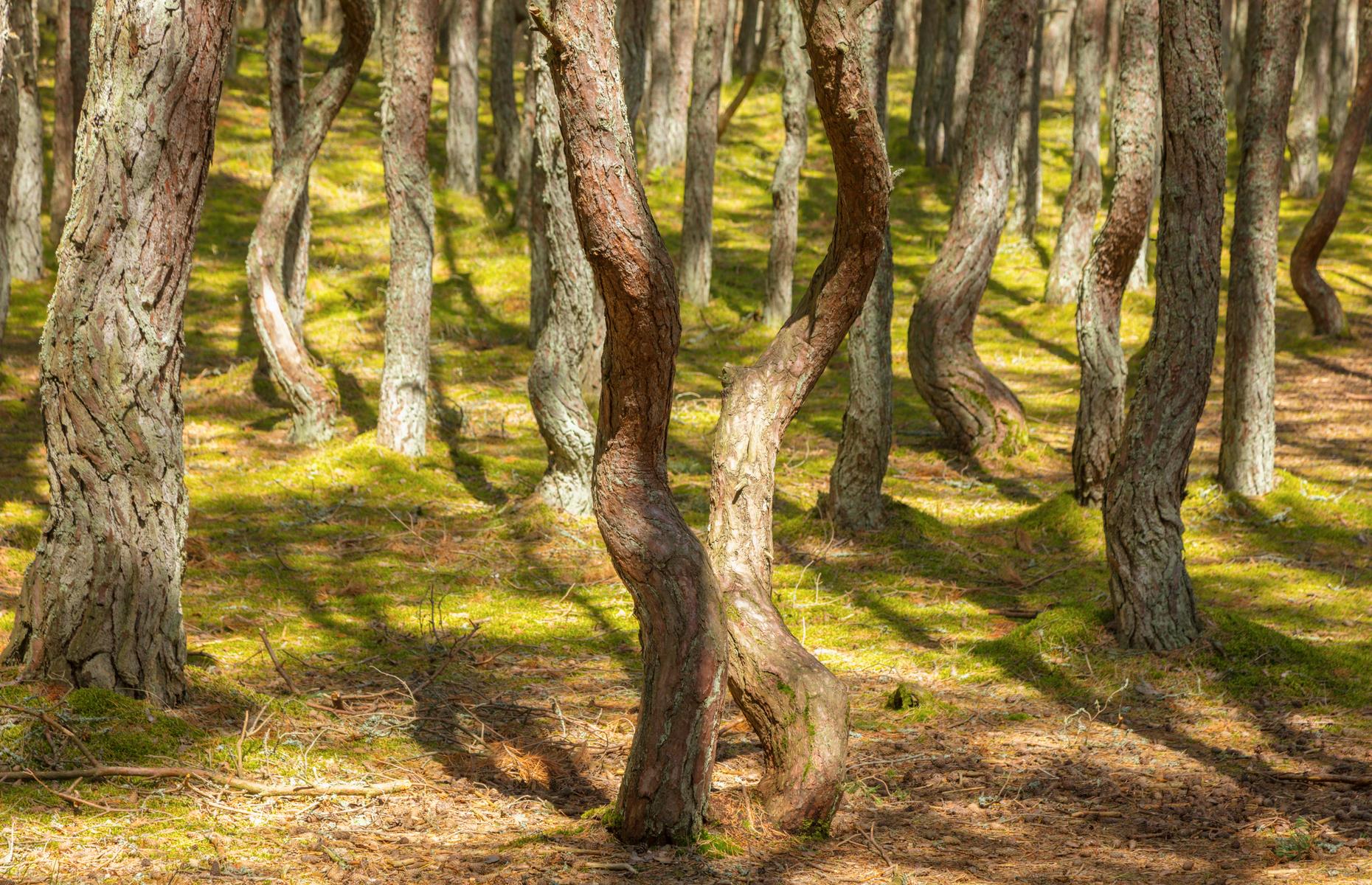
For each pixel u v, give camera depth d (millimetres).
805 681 4473
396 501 10055
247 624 6941
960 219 12023
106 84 4750
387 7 21906
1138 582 6859
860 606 7895
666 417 4254
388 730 5406
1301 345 16625
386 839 4207
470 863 3975
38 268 16109
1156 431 6871
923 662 6871
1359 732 5668
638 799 4156
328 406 11492
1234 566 8586
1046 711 6117
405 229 10812
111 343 4777
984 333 17766
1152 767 5301
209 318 16094
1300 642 6738
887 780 5164
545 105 9234
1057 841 4430
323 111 11125
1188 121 6691
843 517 9469
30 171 15914
